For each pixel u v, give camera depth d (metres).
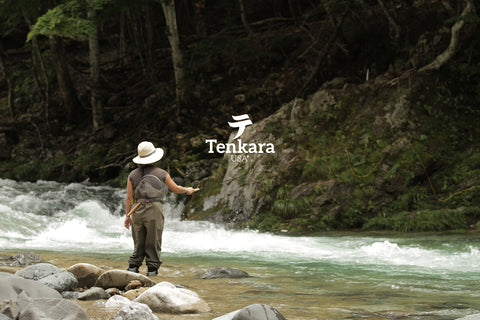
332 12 18.98
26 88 26.30
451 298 4.57
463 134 13.73
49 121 23.55
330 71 19.06
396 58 17.50
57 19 17.39
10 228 10.16
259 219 12.63
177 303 3.96
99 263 6.58
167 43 27.55
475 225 11.13
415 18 17.77
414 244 8.85
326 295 4.73
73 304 3.36
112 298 4.18
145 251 5.86
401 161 12.94
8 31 25.03
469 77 14.94
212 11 27.78
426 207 12.20
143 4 23.08
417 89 14.13
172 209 14.83
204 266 6.61
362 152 13.26
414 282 5.44
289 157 13.77
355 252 8.03
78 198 15.88
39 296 3.71
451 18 14.30
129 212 5.84
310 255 7.73
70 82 23.44
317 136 13.97
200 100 20.66
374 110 13.95
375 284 5.33
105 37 29.23
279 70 21.45
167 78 24.38
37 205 14.57
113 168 19.27
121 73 26.02
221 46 21.11
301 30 22.83
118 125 21.89
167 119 20.62
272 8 26.97
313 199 12.62
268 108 19.20
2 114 25.11
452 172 12.77
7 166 21.39
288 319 3.71
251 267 6.59
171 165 16.91
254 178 13.49
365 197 12.61
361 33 18.81
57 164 20.50
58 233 10.23
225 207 13.57
